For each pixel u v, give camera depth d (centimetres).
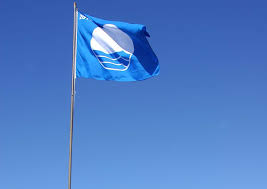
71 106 2234
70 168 2089
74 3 2461
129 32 2519
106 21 2517
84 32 2469
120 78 2472
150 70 2525
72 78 2338
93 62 2431
